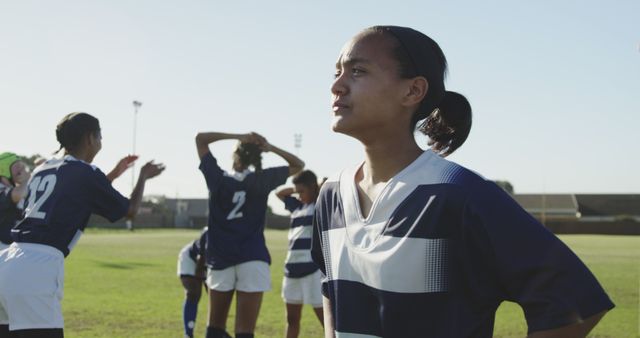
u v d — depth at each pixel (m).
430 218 1.43
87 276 14.12
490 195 1.40
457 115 1.72
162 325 7.69
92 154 4.15
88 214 3.98
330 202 1.71
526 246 1.35
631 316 8.81
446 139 1.75
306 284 6.23
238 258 5.23
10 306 3.65
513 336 7.25
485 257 1.41
